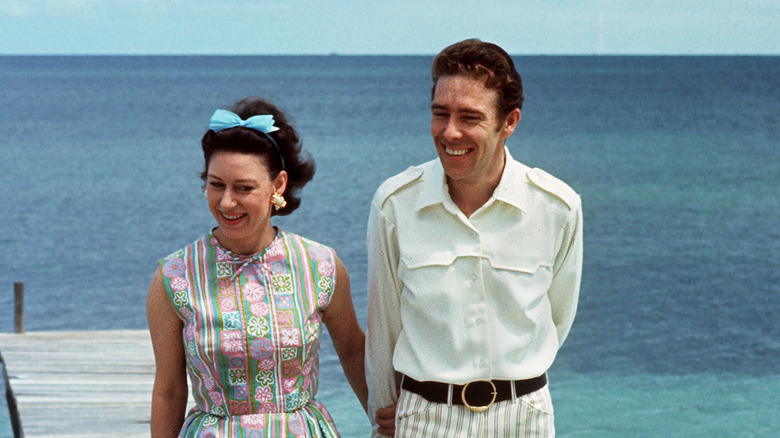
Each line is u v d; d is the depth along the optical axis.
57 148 45.22
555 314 2.69
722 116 59.62
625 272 18.22
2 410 10.39
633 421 9.80
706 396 10.71
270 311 2.40
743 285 17.06
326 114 65.88
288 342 2.39
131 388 6.51
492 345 2.45
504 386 2.45
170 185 32.28
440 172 2.51
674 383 11.27
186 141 48.66
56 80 123.69
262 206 2.36
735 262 19.11
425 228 2.51
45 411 5.92
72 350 7.73
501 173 2.49
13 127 57.22
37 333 8.42
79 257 20.33
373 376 2.65
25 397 6.26
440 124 2.34
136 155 42.03
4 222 24.86
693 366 12.06
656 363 12.23
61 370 7.04
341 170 35.22
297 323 2.41
